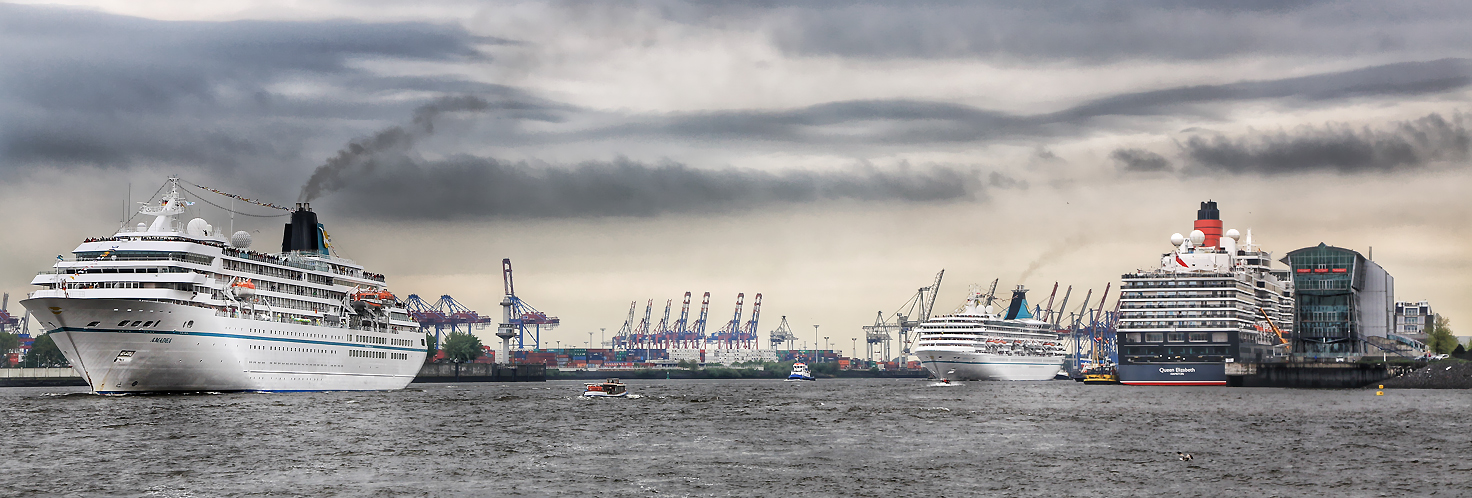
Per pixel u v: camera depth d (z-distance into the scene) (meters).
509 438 132.50
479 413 171.38
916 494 94.00
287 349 197.25
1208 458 115.69
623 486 96.81
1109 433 142.25
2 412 154.75
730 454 118.50
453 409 178.75
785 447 125.38
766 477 102.12
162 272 180.00
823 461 113.00
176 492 92.81
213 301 184.50
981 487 97.44
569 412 177.75
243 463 108.19
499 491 93.94
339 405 176.75
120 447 118.25
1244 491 95.69
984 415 175.62
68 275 178.75
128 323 174.50
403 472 103.50
